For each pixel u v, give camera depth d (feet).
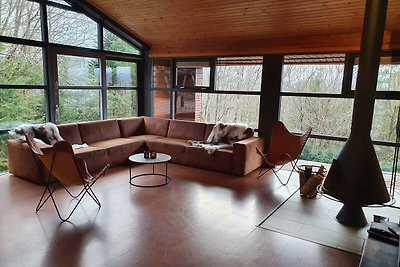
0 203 11.56
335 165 10.70
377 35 9.77
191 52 20.47
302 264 8.21
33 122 16.69
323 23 15.05
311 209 11.93
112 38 20.45
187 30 18.79
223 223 10.50
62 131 16.31
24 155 13.97
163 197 12.76
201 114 21.31
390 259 7.38
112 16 18.88
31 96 16.39
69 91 18.22
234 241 9.30
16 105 15.84
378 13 9.66
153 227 10.02
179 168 17.19
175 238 9.34
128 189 13.58
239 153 15.94
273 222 10.69
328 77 16.56
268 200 12.79
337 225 10.58
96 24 19.29
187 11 16.65
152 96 22.88
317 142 17.67
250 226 10.34
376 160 10.30
